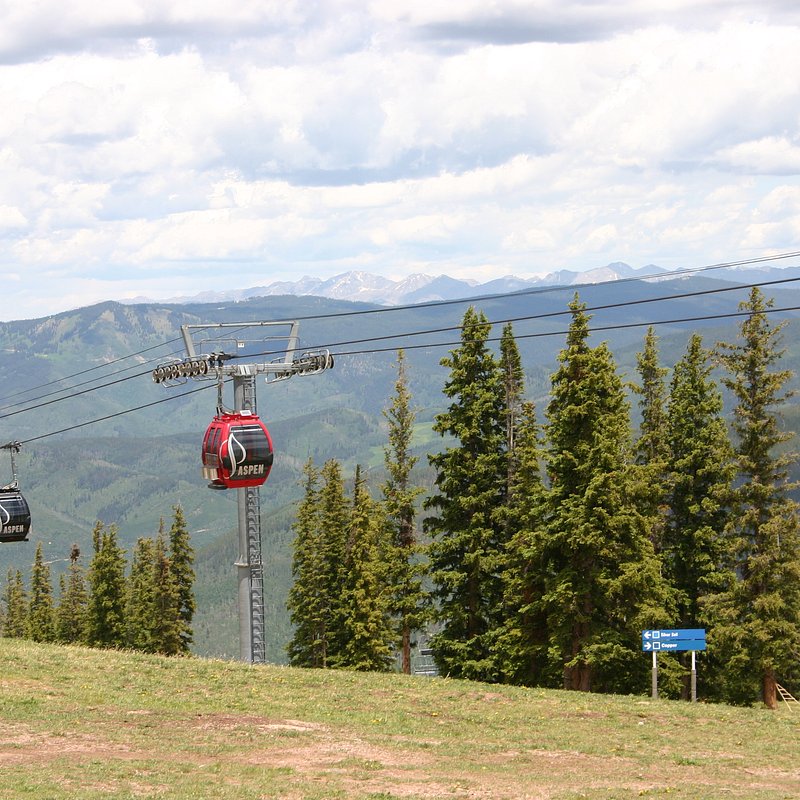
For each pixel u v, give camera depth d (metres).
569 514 55.66
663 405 69.56
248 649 51.72
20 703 33.84
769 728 40.69
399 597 71.81
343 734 33.28
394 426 73.12
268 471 49.41
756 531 58.41
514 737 35.09
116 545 115.19
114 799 22.67
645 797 26.25
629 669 58.41
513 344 64.75
